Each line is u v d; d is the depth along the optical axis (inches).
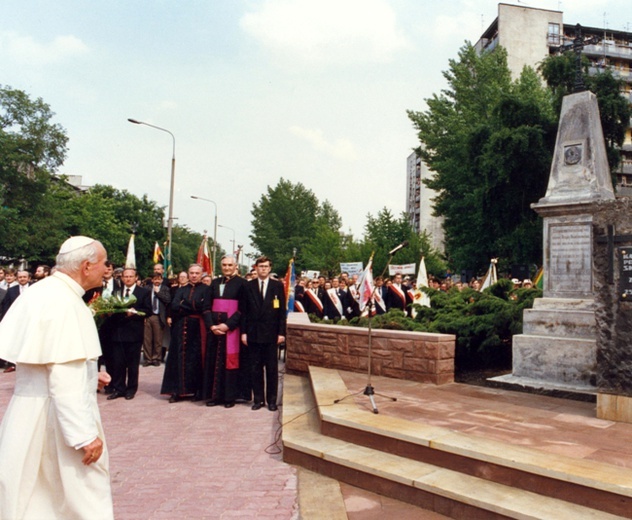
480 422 210.2
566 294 291.6
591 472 149.9
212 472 204.4
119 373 350.0
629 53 2363.4
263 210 3284.9
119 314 349.4
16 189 1659.7
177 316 344.5
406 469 178.1
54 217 1811.0
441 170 1397.6
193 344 336.2
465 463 173.0
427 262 1699.1
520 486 159.3
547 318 285.3
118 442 245.4
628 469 153.3
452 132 1366.9
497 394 267.0
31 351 107.2
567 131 305.3
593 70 1509.6
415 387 284.7
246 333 316.2
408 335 308.5
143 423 281.3
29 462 107.8
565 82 1120.2
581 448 175.9
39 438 109.0
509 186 1088.8
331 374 321.1
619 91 1082.7
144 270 2551.7
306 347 375.9
